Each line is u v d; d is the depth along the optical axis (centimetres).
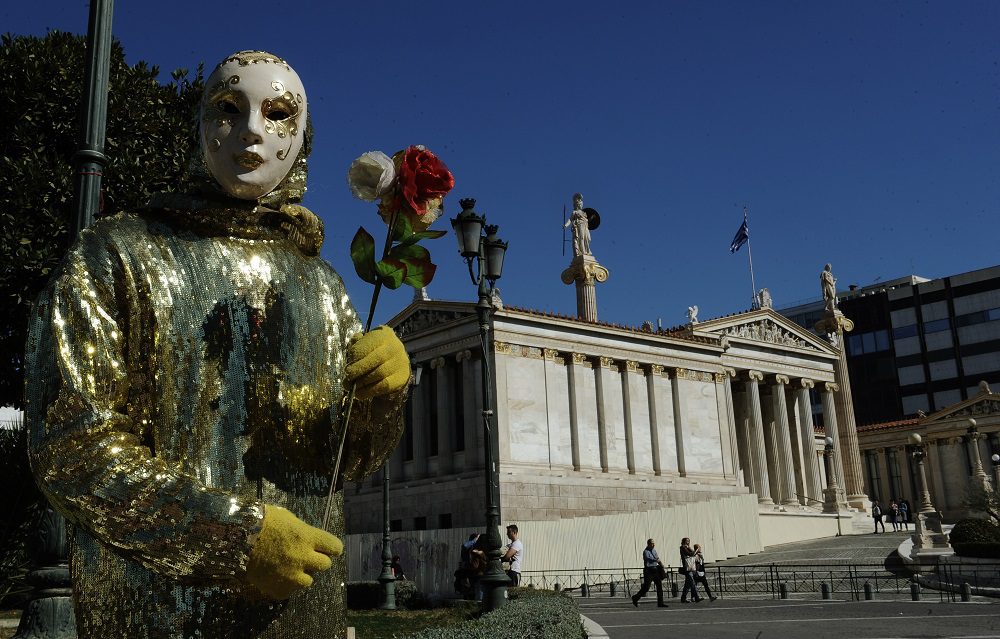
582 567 3541
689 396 4866
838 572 3509
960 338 9362
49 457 211
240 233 278
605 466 4359
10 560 1509
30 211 1505
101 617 237
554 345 4334
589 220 5456
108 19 876
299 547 208
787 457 5531
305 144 302
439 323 4394
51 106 1628
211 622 236
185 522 207
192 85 1836
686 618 2112
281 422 265
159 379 248
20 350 1570
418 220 288
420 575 3334
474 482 4012
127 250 251
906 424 7431
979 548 3198
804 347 5906
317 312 288
